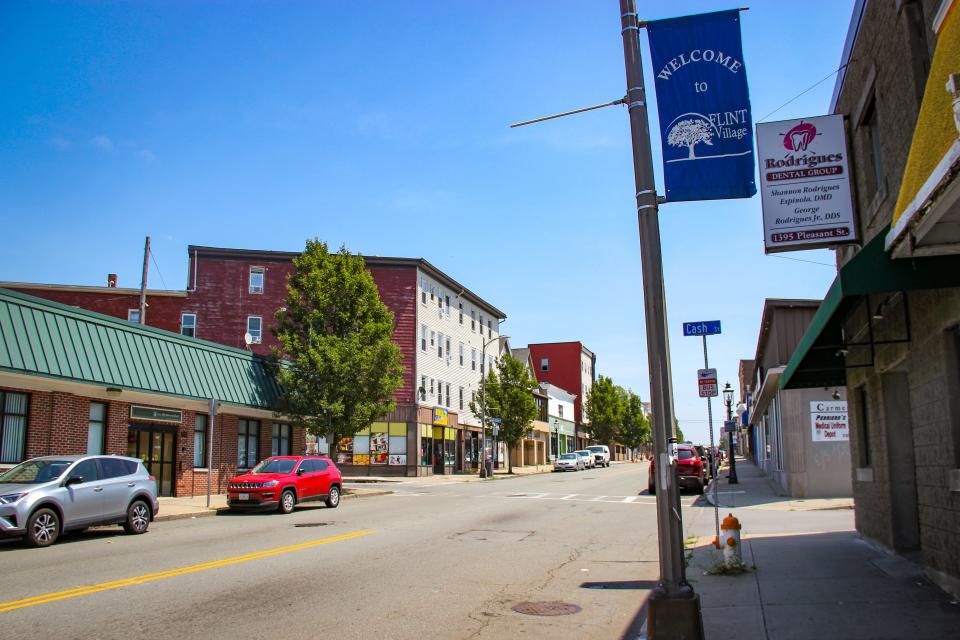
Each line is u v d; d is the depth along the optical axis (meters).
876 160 10.67
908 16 8.43
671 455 6.56
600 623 8.07
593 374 101.81
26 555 12.61
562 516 19.94
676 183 6.98
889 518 11.01
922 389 8.83
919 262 7.09
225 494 26.41
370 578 10.50
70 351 19.84
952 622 7.13
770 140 10.02
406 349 45.69
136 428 22.91
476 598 9.27
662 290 6.85
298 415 29.17
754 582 9.59
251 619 7.99
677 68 7.17
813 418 23.81
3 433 18.39
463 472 53.31
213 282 44.34
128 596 9.08
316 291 29.91
